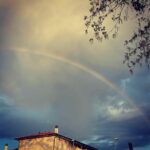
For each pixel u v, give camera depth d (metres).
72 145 39.88
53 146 36.50
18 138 39.19
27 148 38.47
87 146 42.19
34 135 38.03
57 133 36.84
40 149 37.38
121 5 4.75
